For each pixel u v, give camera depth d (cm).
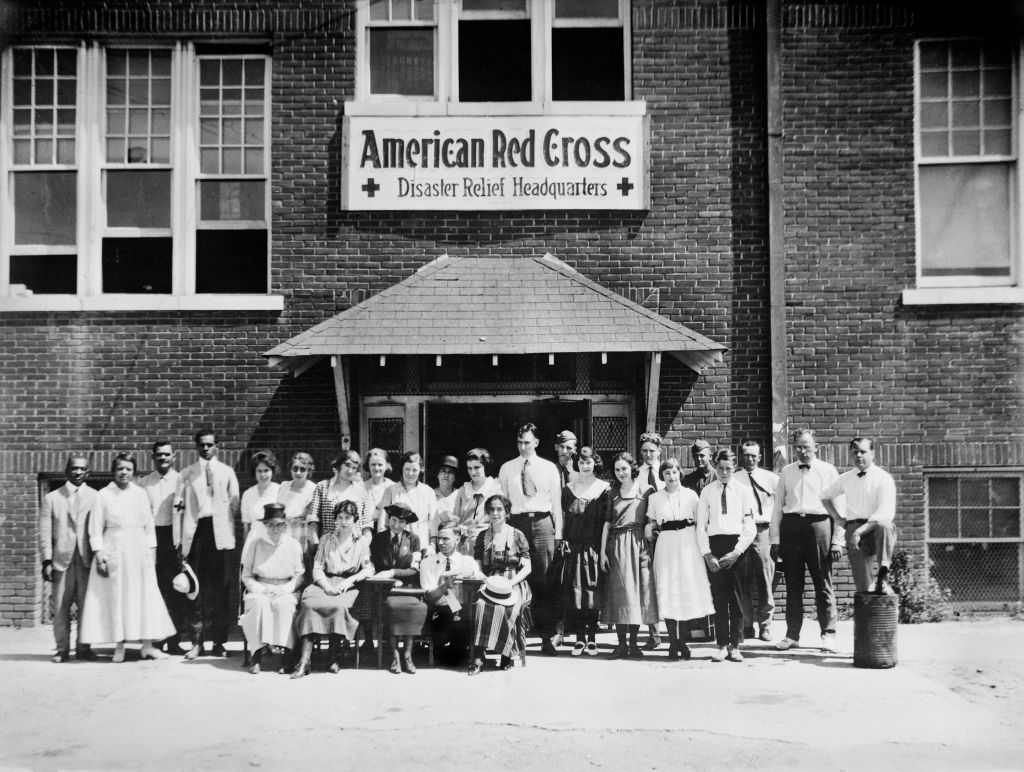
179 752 667
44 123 1138
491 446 1095
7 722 727
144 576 906
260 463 920
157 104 1137
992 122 1121
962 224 1123
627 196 1108
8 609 1091
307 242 1115
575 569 905
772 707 744
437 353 992
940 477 1110
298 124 1121
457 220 1112
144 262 1133
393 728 704
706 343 992
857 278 1103
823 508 909
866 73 1116
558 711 738
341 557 868
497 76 1131
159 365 1105
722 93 1118
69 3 1123
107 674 850
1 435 1103
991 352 1096
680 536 877
